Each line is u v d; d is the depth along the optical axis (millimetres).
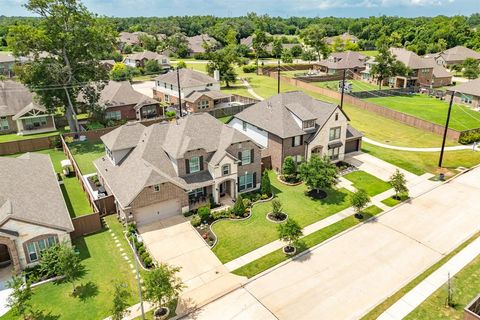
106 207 35219
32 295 25094
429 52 140125
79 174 41500
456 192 38938
